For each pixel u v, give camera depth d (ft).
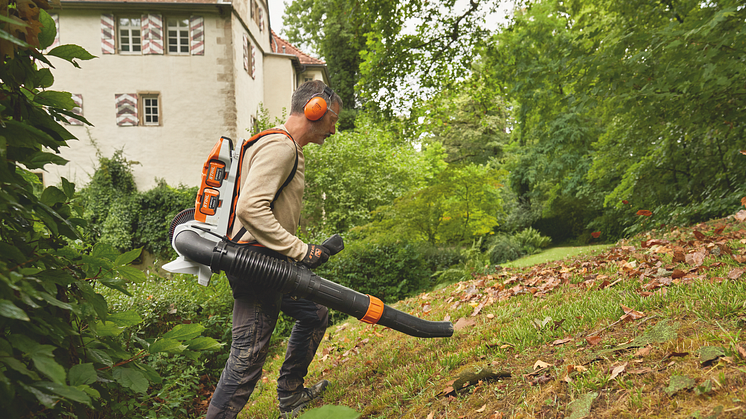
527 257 43.68
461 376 6.29
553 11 32.81
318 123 6.78
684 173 25.89
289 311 7.81
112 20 51.39
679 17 20.85
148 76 51.90
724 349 4.60
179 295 13.14
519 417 4.98
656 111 20.31
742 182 21.74
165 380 9.71
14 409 2.86
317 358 12.05
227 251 5.90
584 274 11.87
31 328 3.05
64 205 3.85
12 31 3.20
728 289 6.68
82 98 51.47
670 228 20.63
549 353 6.60
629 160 29.96
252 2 61.77
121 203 48.47
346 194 46.68
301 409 8.09
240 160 6.32
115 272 4.13
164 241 48.26
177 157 52.16
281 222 6.45
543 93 29.58
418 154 73.05
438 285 24.91
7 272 2.65
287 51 77.87
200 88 52.42
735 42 16.33
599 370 5.38
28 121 3.64
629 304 7.51
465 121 98.32
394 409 6.57
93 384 3.83
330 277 24.39
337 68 96.43
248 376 6.43
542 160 63.98
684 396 4.17
